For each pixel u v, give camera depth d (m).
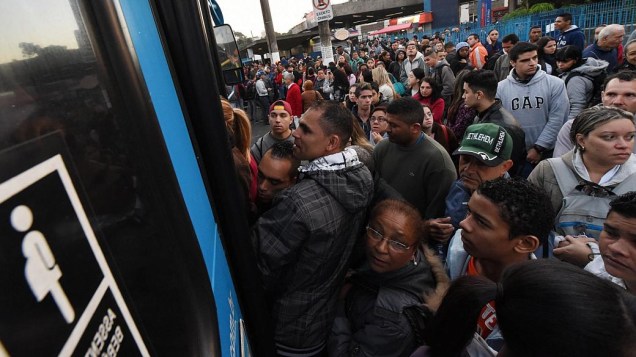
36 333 0.27
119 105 0.45
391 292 1.34
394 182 2.33
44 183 0.30
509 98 3.22
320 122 1.39
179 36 0.93
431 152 2.19
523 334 0.65
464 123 3.23
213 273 0.77
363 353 1.32
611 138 1.48
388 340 1.27
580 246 1.36
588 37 11.69
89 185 0.37
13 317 0.26
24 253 0.27
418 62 7.92
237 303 1.06
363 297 1.46
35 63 0.32
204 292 0.56
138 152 0.47
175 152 0.71
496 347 1.03
